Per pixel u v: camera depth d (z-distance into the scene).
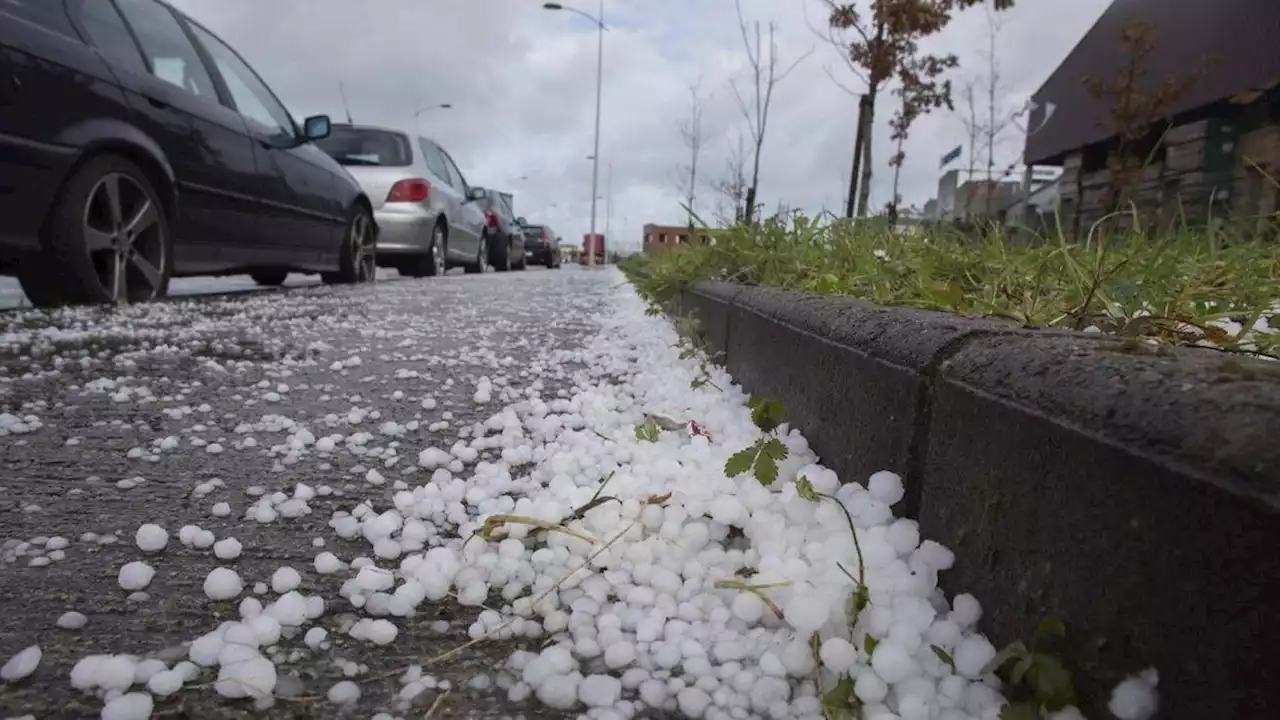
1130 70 7.59
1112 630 0.67
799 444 1.56
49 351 2.88
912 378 1.09
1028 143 12.66
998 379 0.90
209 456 1.72
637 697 0.91
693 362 2.83
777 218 3.56
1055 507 0.76
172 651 0.96
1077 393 0.76
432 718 0.86
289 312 4.47
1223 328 1.58
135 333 3.37
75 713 0.84
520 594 1.13
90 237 3.81
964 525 0.94
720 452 1.61
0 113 3.25
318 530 1.34
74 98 3.61
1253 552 0.54
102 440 1.81
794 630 0.97
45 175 3.50
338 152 8.45
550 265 25.19
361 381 2.57
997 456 0.88
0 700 0.85
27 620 1.02
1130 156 7.74
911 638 0.86
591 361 3.06
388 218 8.24
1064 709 0.70
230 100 5.03
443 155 10.21
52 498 1.44
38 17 3.52
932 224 4.07
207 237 4.75
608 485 1.39
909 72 6.92
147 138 4.07
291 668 0.94
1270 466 0.54
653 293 4.91
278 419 2.03
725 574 1.12
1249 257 2.12
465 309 5.07
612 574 1.14
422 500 1.44
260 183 5.19
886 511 1.11
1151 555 0.63
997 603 0.86
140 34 4.26
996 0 6.61
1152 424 0.65
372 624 1.01
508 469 1.67
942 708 0.80
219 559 1.21
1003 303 1.89
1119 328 1.51
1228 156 6.50
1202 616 0.58
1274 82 6.42
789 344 1.78
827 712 0.82
